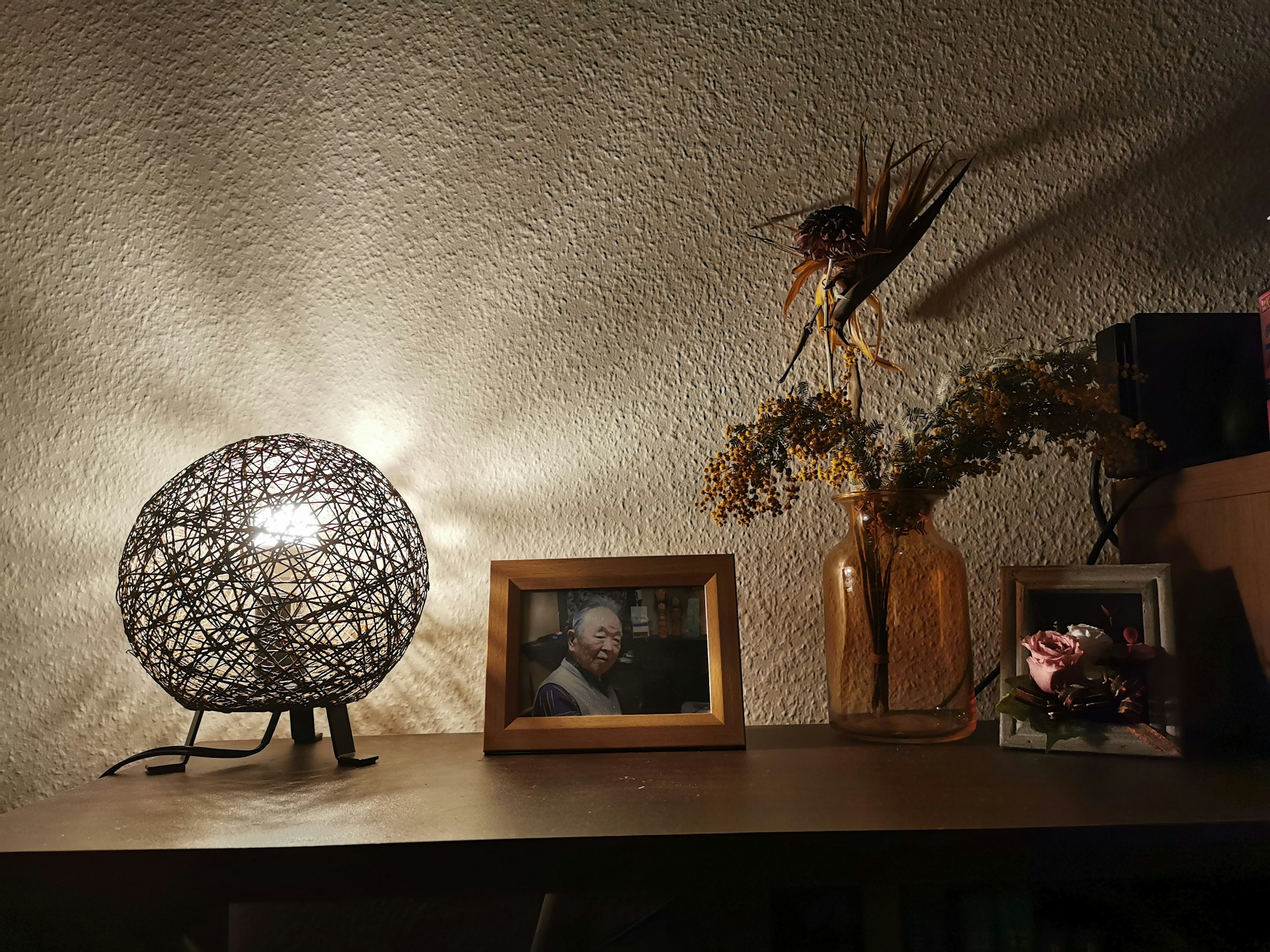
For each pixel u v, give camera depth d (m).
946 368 1.08
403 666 1.08
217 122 1.11
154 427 1.10
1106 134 1.09
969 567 1.06
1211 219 1.08
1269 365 0.85
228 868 0.63
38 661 1.07
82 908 0.68
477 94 1.12
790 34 1.11
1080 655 0.84
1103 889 0.78
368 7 1.12
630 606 0.95
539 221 1.11
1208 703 0.87
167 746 0.93
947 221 1.09
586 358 1.10
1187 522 0.90
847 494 0.92
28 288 1.10
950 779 0.76
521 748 0.91
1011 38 1.10
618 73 1.12
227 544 0.82
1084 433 0.89
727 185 1.11
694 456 1.09
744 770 0.82
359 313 1.11
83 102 1.11
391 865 0.63
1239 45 1.09
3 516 1.08
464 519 1.09
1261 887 0.76
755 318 1.10
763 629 1.07
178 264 1.11
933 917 0.80
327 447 0.93
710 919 0.83
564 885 0.63
